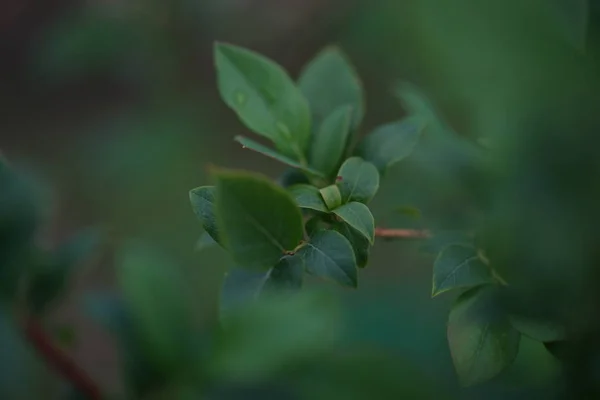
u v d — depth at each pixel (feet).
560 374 1.02
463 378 1.04
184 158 3.58
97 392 1.32
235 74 1.18
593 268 0.95
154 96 3.65
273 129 1.18
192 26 3.63
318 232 1.05
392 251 2.74
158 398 1.12
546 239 0.95
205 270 3.37
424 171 1.27
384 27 3.13
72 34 3.56
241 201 0.98
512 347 1.04
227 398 1.10
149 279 1.11
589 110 0.91
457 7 0.87
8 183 1.27
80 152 3.94
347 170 1.10
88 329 3.36
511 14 0.88
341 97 1.25
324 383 1.02
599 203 0.93
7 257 1.26
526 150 0.95
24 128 4.52
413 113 1.32
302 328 1.00
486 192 1.16
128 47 3.58
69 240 1.36
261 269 0.99
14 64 4.74
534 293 0.98
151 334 1.11
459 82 0.90
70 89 4.58
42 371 1.26
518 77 0.90
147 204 3.62
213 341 1.04
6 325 1.17
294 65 3.88
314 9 3.81
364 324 1.62
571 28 0.89
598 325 0.97
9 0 4.98
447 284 1.05
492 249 1.05
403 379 1.02
